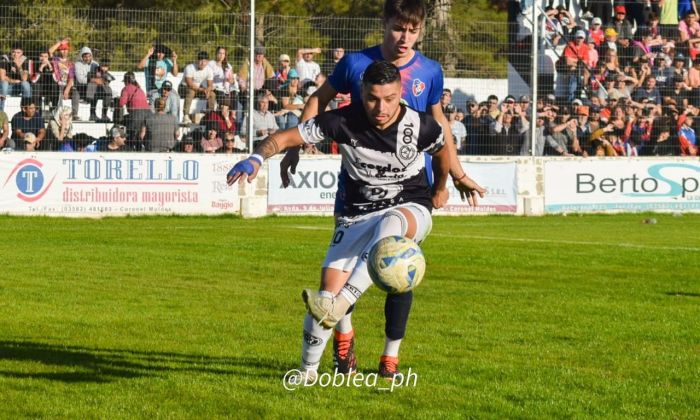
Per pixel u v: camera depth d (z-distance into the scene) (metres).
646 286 20.98
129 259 24.52
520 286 20.80
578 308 17.94
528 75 42.94
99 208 37.91
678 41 45.41
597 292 20.05
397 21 12.14
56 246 27.30
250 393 11.06
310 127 10.70
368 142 10.78
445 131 11.17
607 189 43.16
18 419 10.02
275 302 18.25
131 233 31.64
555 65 43.06
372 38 40.91
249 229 33.91
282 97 39.81
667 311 17.73
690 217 42.19
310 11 56.56
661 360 13.41
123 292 19.19
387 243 10.25
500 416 10.30
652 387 11.73
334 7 56.50
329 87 12.69
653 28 45.09
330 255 11.02
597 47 44.09
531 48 42.22
